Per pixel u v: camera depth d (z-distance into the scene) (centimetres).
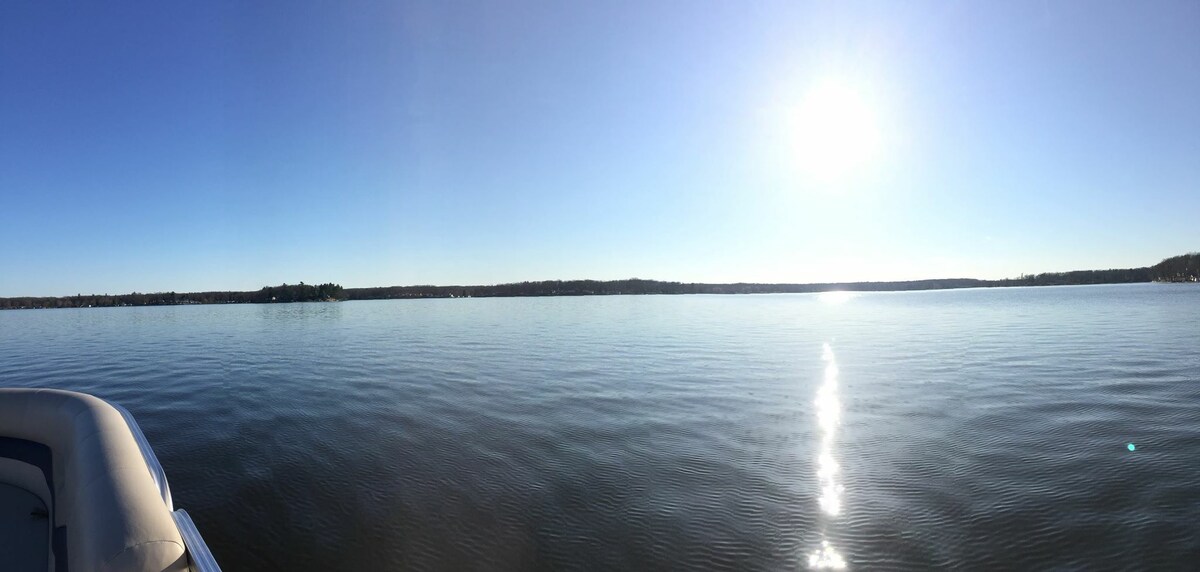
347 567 765
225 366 2711
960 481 986
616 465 1104
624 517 878
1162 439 1181
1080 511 855
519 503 937
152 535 276
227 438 1362
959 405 1559
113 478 322
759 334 4075
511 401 1725
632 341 3631
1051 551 752
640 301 14200
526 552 788
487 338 3975
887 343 3266
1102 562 725
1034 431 1274
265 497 988
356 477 1070
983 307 7675
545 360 2705
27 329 6053
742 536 814
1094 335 3325
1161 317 4553
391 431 1389
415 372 2381
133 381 2297
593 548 793
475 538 829
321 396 1870
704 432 1334
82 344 4100
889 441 1232
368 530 861
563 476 1051
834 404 1620
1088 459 1072
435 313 8394
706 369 2353
